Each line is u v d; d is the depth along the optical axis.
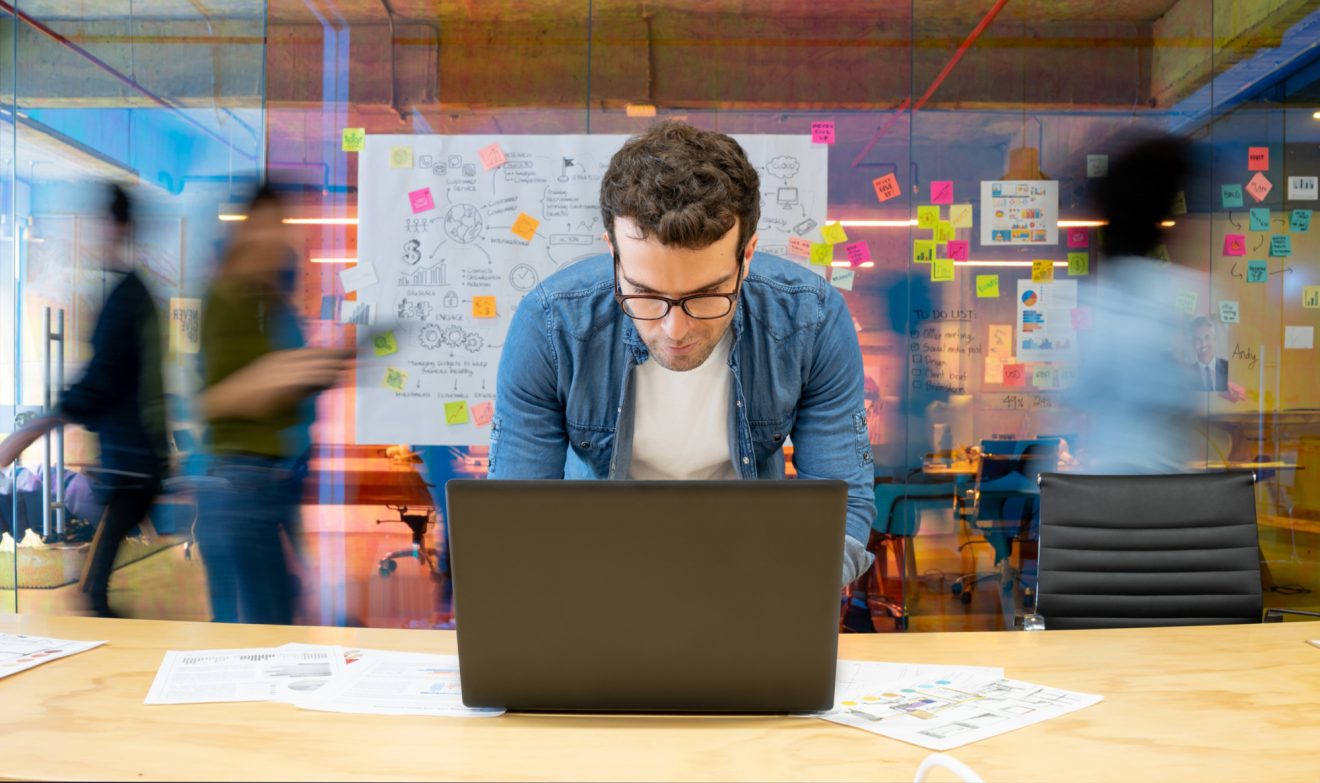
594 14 3.10
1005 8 3.11
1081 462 3.12
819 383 1.38
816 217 3.09
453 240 3.09
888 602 3.10
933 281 3.10
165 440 3.08
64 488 3.08
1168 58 3.12
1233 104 3.14
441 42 3.11
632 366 1.33
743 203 1.01
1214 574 1.78
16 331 3.14
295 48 3.12
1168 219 3.13
